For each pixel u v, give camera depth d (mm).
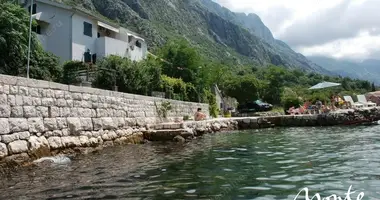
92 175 7684
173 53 42125
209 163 9375
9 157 8516
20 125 9156
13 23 18859
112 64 23250
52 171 8180
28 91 9695
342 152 11055
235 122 26938
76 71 22641
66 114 11383
